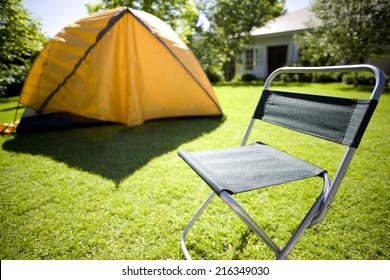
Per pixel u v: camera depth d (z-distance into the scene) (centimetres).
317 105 107
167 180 203
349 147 87
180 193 182
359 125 87
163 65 355
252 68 1518
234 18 1317
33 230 145
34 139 315
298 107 116
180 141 300
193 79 376
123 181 201
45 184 199
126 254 128
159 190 187
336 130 95
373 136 308
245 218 78
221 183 86
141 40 337
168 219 153
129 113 343
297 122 114
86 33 324
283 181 89
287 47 1409
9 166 232
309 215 83
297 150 267
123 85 339
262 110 135
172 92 374
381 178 200
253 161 108
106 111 330
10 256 127
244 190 82
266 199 175
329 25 796
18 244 134
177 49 366
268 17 1336
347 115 93
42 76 343
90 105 326
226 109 496
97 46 316
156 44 343
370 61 919
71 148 280
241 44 1344
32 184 198
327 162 235
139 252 129
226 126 367
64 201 173
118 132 344
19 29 616
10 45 643
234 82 1270
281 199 175
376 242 133
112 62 324
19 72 788
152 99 368
